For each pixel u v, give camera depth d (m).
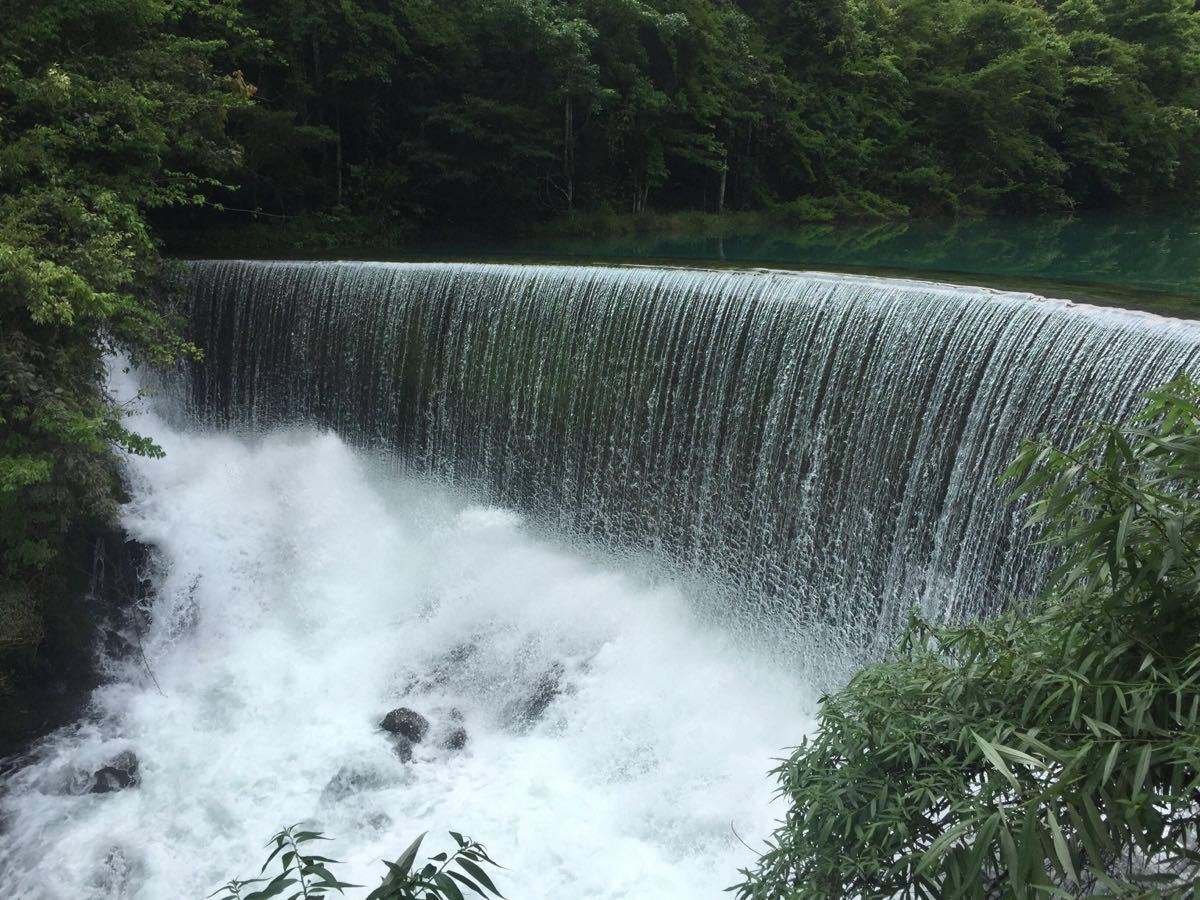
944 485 10.77
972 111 42.09
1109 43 44.84
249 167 24.39
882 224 38.97
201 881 10.30
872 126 42.75
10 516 12.23
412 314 16.06
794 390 12.27
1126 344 9.11
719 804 10.55
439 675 13.28
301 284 16.88
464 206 29.77
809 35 41.06
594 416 14.60
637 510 14.41
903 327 11.14
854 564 11.80
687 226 34.59
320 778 11.50
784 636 12.64
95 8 15.10
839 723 4.26
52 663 12.98
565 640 13.47
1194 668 3.11
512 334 15.16
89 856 10.59
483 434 15.92
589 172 32.66
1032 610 4.16
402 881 3.06
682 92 33.50
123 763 11.75
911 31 44.84
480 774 11.47
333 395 17.16
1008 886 3.44
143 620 14.12
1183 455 3.15
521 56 28.33
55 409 11.72
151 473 16.22
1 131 14.33
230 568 15.05
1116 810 2.99
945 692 3.98
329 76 25.31
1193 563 3.09
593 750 11.59
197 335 17.91
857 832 3.80
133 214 14.52
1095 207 46.62
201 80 17.12
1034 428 9.84
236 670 13.27
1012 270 25.33
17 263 11.32
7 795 11.33
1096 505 3.30
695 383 13.39
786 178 40.09
